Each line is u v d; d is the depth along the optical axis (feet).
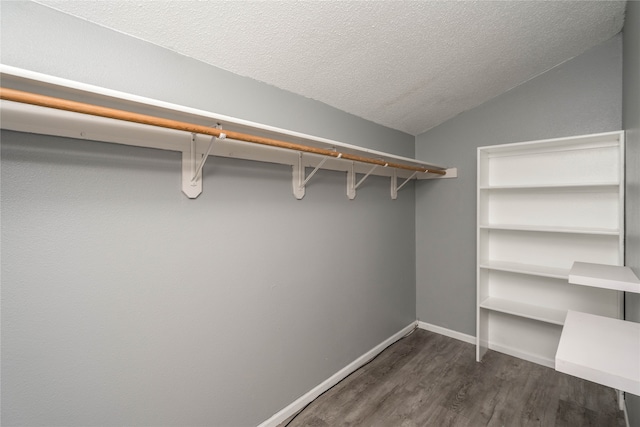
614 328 3.12
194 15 3.54
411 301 9.51
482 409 5.81
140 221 3.76
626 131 5.70
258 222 5.10
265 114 5.22
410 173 9.18
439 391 6.39
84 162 3.32
